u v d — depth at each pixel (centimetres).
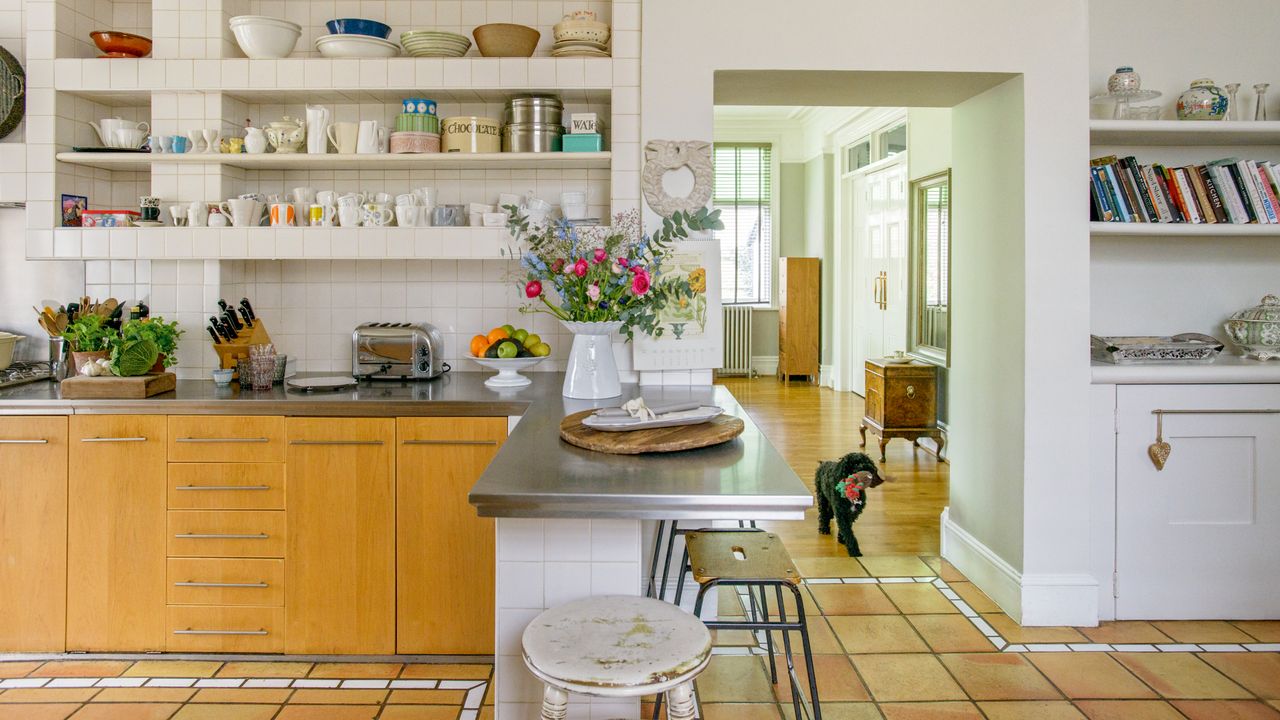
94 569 279
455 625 279
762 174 1053
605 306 279
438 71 309
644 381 321
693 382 322
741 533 247
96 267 331
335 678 270
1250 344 325
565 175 342
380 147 318
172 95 318
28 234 310
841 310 912
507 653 200
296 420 276
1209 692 260
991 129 330
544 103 314
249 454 277
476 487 169
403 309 347
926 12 303
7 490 277
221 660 281
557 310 287
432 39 310
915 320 677
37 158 310
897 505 476
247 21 304
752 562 220
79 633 281
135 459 276
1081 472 308
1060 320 305
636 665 151
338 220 321
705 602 321
